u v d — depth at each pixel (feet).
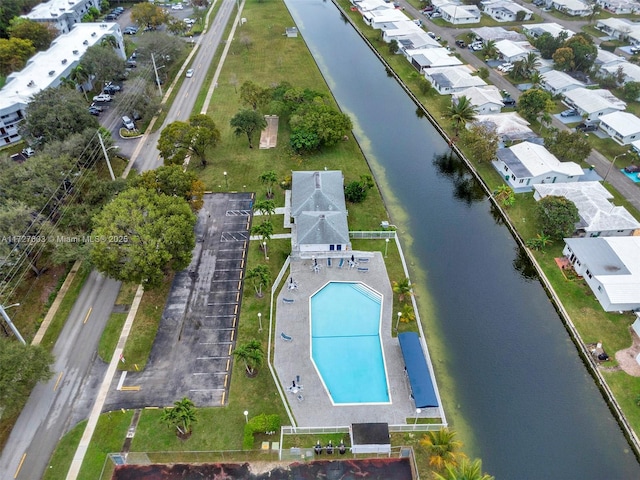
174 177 279.90
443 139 403.75
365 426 188.75
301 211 290.56
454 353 230.68
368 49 581.12
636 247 265.34
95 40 474.90
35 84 396.16
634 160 349.41
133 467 182.70
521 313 252.01
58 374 214.28
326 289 259.60
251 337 231.09
